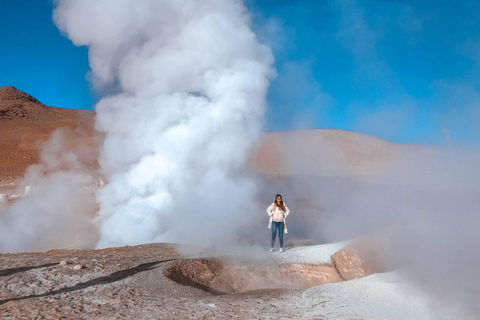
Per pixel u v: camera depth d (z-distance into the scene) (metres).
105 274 6.80
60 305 5.17
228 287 7.34
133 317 4.79
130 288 6.08
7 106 81.31
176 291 6.11
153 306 5.25
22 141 57.22
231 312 5.04
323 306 5.33
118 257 8.26
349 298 5.65
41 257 8.28
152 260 7.92
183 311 5.05
